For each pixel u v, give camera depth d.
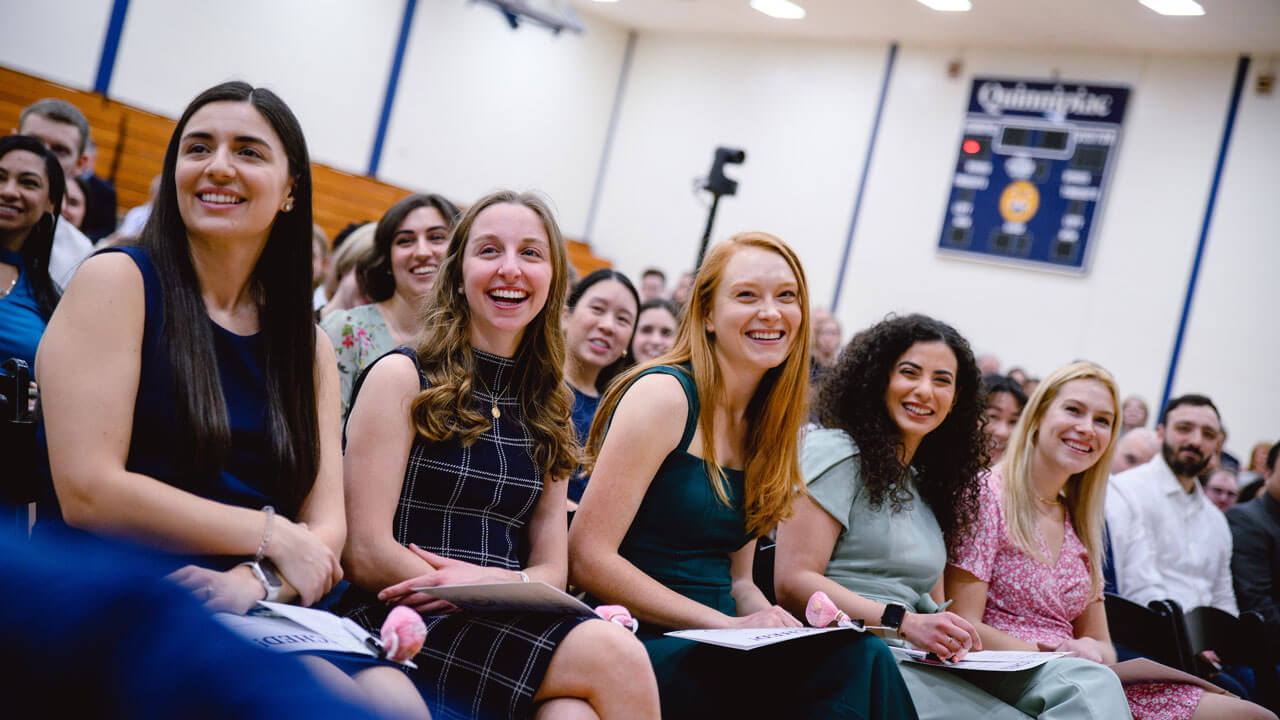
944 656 2.07
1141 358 8.58
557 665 1.53
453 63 10.98
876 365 2.41
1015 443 2.76
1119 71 8.98
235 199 1.49
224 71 9.61
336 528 1.57
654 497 2.00
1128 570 3.63
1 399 1.55
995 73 9.60
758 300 2.03
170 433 1.44
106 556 0.69
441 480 1.72
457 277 1.83
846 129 10.48
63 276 2.73
